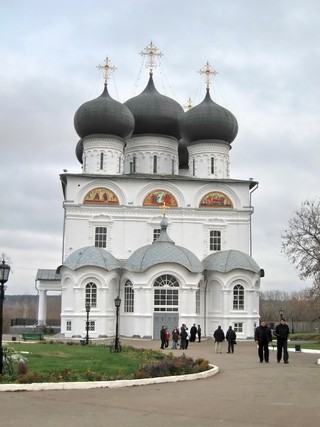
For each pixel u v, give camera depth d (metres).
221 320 55.78
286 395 18.06
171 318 53.97
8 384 18.39
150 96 69.88
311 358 33.12
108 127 63.38
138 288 54.12
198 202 61.44
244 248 61.16
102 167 63.34
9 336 60.34
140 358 29.33
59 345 40.53
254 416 14.55
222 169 65.56
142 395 17.84
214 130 65.31
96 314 54.09
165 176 62.03
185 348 42.03
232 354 36.53
